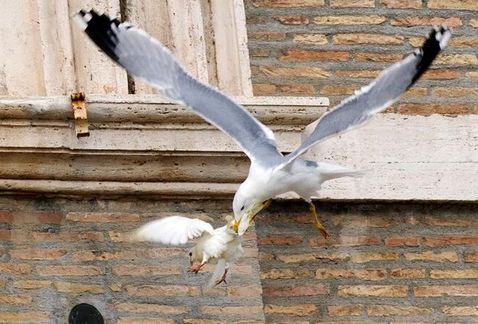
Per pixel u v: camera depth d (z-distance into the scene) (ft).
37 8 40.42
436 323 42.04
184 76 34.19
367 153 42.09
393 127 42.32
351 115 33.22
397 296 41.96
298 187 33.91
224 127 34.22
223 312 40.14
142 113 39.81
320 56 42.47
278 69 42.29
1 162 39.65
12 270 39.65
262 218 41.70
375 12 42.86
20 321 39.40
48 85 40.16
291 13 42.52
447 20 43.24
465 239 42.45
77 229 40.09
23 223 39.93
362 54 42.63
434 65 42.88
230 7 41.42
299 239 41.75
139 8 40.96
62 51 40.34
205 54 41.06
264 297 41.42
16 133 39.52
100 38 33.63
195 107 34.12
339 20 42.70
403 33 42.88
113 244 40.11
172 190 40.40
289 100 40.50
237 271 40.42
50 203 40.14
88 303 39.70
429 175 42.32
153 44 33.96
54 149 39.65
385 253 42.09
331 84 42.39
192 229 35.81
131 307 39.86
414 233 42.29
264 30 42.39
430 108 42.65
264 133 34.30
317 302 41.57
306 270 41.68
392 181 42.11
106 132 39.86
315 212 38.17
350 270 41.86
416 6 43.06
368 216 42.19
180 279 40.14
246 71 41.16
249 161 40.34
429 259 42.24
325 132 33.27
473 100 42.88
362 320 41.73
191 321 39.99
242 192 33.91
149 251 40.19
